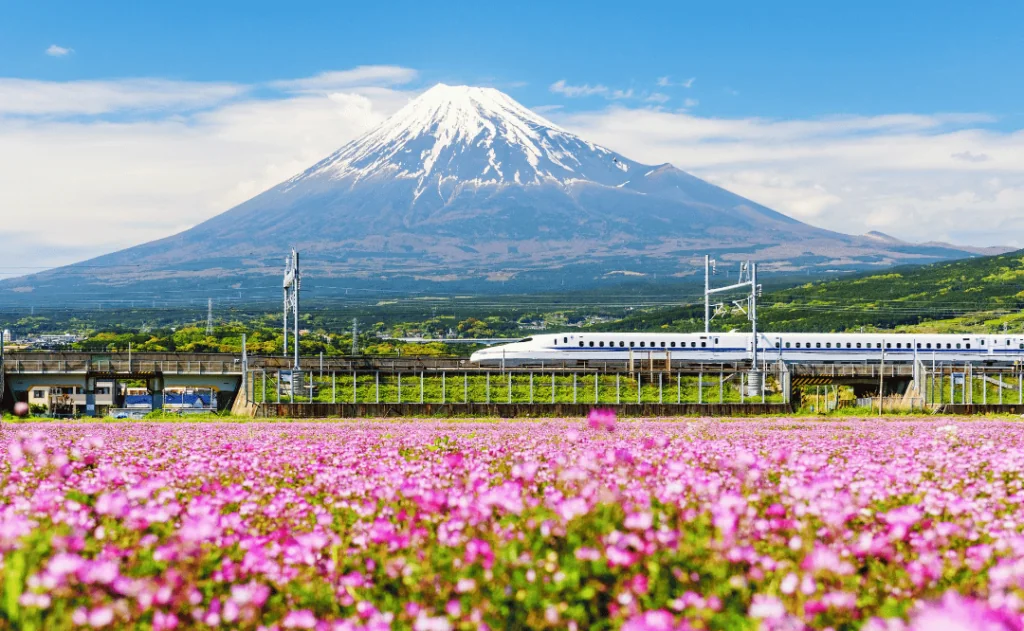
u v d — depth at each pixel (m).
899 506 15.48
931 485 17.44
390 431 43.75
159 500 15.67
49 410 95.06
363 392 82.69
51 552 12.04
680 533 12.43
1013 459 21.86
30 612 10.16
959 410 77.38
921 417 69.50
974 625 8.25
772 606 9.63
